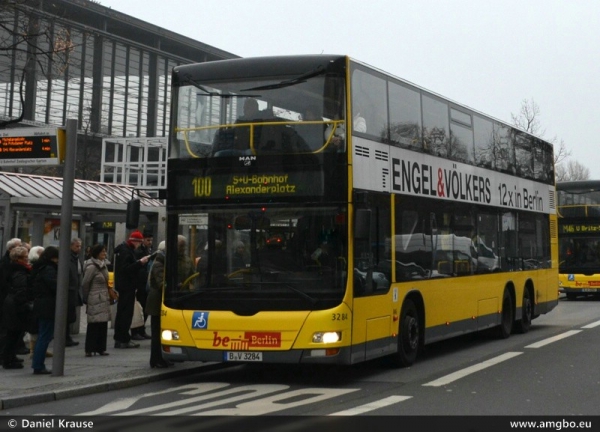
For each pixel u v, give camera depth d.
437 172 14.21
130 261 14.98
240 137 11.20
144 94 45.69
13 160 11.70
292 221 10.86
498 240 17.16
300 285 10.70
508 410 9.08
